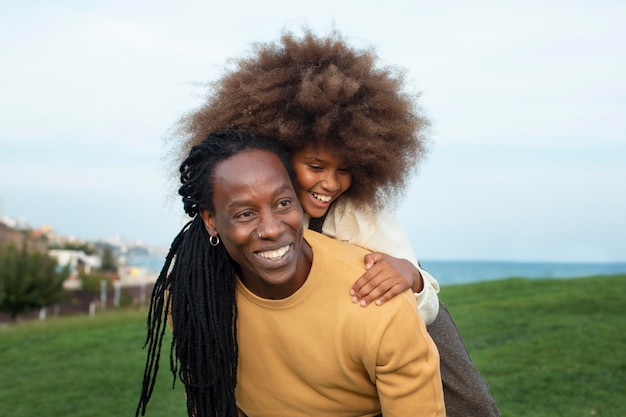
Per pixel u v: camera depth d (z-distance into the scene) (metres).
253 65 2.66
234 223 2.23
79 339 11.94
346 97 2.55
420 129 2.81
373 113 2.64
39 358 10.34
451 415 2.98
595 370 7.64
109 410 7.34
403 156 2.80
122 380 8.69
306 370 2.41
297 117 2.54
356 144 2.57
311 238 2.42
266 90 2.53
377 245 2.81
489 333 10.44
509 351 8.95
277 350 2.43
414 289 2.56
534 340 9.48
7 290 29.73
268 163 2.26
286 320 2.37
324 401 2.51
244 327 2.46
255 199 2.19
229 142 2.31
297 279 2.33
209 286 2.41
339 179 2.73
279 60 2.63
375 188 2.79
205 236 2.46
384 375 2.34
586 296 13.38
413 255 2.88
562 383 7.21
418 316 2.36
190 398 2.59
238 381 2.59
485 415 2.98
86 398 7.88
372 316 2.27
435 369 2.36
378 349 2.28
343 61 2.64
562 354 8.50
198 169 2.30
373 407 2.58
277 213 2.23
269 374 2.50
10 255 30.47
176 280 2.49
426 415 2.37
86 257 100.50
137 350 10.75
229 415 2.53
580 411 6.26
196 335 2.44
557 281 16.88
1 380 8.89
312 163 2.64
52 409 7.45
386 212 2.87
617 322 10.34
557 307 12.41
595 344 8.89
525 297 14.15
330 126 2.54
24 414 7.28
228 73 2.71
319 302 2.33
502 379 7.57
